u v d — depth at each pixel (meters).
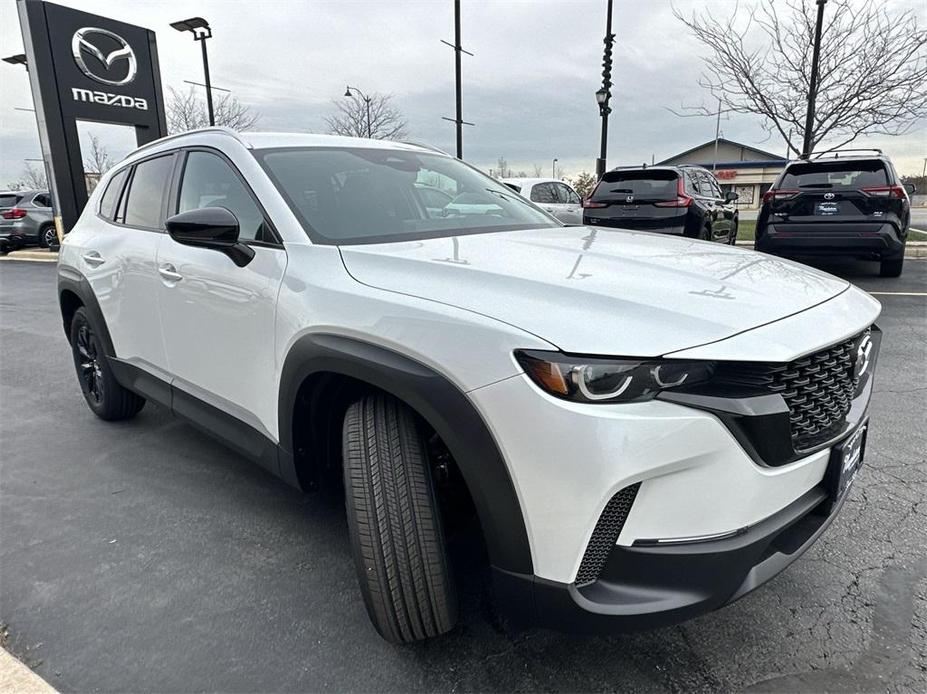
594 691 1.89
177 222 2.29
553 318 1.62
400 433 1.87
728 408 1.56
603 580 1.64
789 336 1.65
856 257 7.88
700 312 1.67
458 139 15.68
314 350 2.02
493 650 2.05
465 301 1.76
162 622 2.22
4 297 10.30
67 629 2.19
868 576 2.39
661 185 9.62
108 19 15.77
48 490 3.23
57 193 15.22
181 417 3.03
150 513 2.99
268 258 2.34
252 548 2.68
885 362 4.96
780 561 1.77
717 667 1.97
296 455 2.30
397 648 2.08
